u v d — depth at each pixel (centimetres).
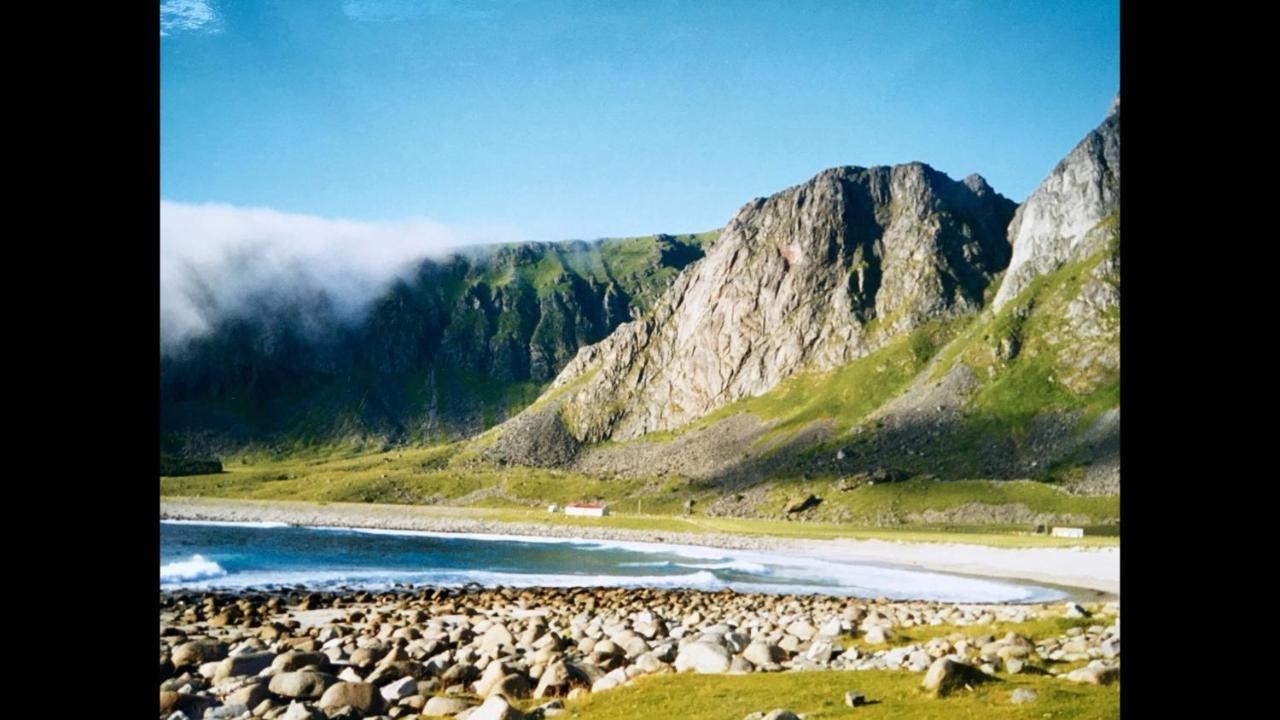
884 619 3503
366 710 1797
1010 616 3722
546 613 4494
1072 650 2280
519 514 19062
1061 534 13712
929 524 17238
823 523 17462
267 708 1794
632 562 10306
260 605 4747
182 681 2019
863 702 1584
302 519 18650
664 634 3206
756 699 1677
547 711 1716
